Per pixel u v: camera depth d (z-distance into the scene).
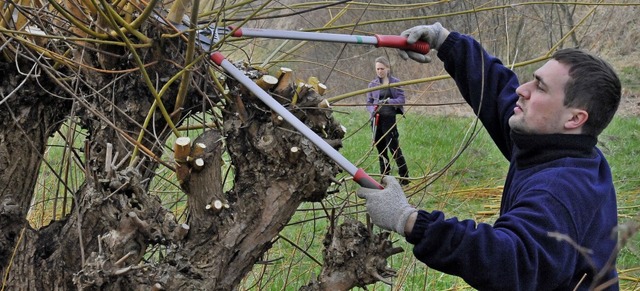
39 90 2.49
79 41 2.30
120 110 2.30
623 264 3.77
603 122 2.12
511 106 2.48
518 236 1.89
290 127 2.16
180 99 2.32
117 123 2.42
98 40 2.24
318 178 2.16
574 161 2.09
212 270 2.16
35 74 2.41
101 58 2.36
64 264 2.38
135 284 2.10
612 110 2.12
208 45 2.31
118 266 2.08
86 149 2.36
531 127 2.14
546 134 2.13
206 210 2.17
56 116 2.60
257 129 2.20
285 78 2.25
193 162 2.12
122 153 2.43
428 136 6.76
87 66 2.28
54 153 4.22
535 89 2.15
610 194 2.16
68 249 2.37
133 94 2.41
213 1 2.59
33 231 2.46
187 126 2.76
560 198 1.97
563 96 2.10
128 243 2.10
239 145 2.22
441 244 1.89
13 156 2.50
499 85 2.56
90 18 2.38
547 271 1.91
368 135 6.73
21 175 2.53
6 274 2.44
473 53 2.58
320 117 2.24
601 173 2.18
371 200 1.99
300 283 3.80
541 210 1.94
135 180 2.14
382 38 2.50
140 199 2.15
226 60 2.22
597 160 2.16
